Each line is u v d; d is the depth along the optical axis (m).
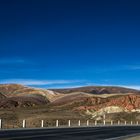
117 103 154.00
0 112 104.38
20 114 101.56
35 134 32.47
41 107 169.88
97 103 173.12
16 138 26.27
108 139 29.45
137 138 31.95
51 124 75.31
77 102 181.62
